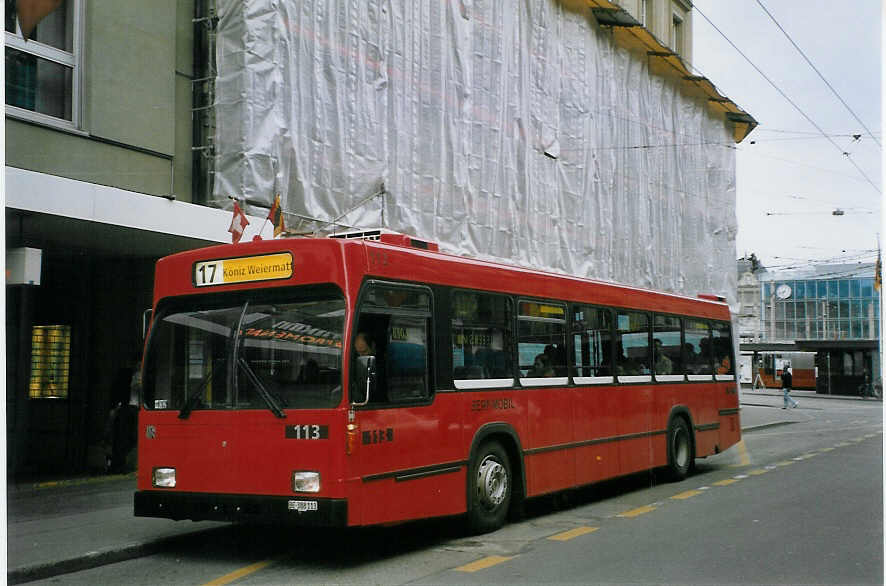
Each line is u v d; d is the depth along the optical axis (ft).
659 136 91.15
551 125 72.54
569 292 35.88
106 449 43.14
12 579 23.09
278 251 25.50
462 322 29.07
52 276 46.03
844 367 167.73
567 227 74.54
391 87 54.75
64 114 38.55
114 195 36.01
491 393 30.04
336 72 49.98
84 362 44.93
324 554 26.55
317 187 48.44
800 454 58.49
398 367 25.95
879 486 41.24
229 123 43.80
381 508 24.56
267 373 24.99
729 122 106.63
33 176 33.17
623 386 39.27
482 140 63.77
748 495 38.47
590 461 35.96
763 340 249.75
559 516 33.55
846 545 26.99
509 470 30.96
